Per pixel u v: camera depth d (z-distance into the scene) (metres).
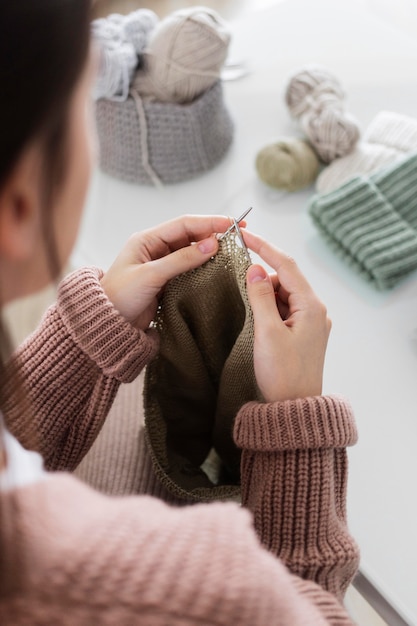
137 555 0.30
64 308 0.53
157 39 0.78
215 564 0.31
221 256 0.51
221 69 0.83
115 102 0.79
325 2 1.05
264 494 0.49
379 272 0.70
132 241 0.56
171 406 0.65
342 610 0.43
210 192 0.83
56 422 0.56
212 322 0.58
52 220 0.31
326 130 0.78
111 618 0.29
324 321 0.54
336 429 0.49
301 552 0.47
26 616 0.28
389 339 0.68
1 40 0.24
